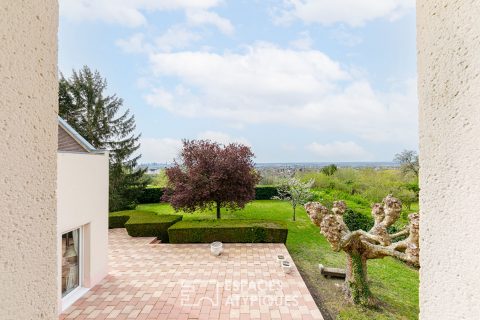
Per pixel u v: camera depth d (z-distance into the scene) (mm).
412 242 5852
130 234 13016
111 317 6176
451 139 823
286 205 21734
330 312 6617
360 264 7031
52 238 944
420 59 973
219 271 8820
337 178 21734
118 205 21938
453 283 817
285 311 6402
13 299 786
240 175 15000
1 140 749
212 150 15383
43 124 904
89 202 7488
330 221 6809
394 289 7930
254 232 12016
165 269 9008
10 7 775
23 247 822
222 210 19922
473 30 740
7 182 767
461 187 786
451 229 825
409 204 13758
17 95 799
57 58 978
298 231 14219
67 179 6598
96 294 7227
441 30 860
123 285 7773
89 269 7516
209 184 14648
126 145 24828
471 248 751
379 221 7016
